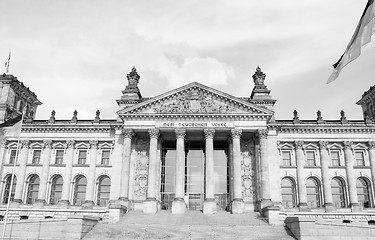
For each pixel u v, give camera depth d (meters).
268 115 78.88
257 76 91.75
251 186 82.25
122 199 76.19
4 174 87.81
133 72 93.31
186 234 53.69
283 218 71.06
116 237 52.19
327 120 87.56
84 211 76.75
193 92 81.62
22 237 51.53
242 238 51.31
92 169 85.94
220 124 79.06
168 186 84.88
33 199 87.38
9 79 92.31
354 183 82.75
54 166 87.56
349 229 48.81
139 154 85.25
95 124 88.25
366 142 85.88
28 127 89.62
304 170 84.31
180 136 78.81
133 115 80.00
